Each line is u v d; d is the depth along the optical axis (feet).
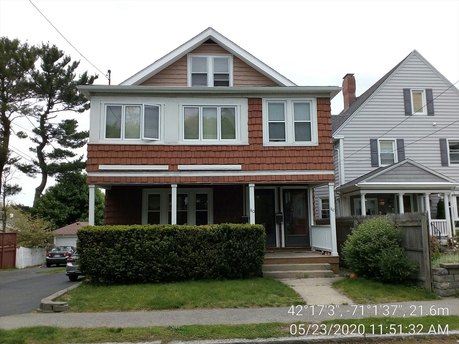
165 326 22.84
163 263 37.04
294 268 40.63
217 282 35.76
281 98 44.96
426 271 30.68
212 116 44.52
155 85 48.44
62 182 108.17
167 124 43.65
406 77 73.87
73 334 21.45
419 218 31.71
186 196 50.80
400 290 30.99
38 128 102.78
